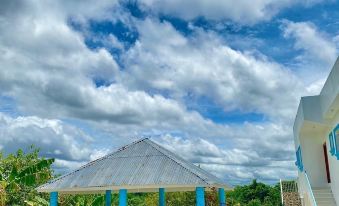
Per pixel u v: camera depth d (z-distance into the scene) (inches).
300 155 880.3
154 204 1461.6
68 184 605.3
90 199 1259.2
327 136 797.2
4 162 1046.4
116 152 659.4
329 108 630.5
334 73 561.9
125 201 576.4
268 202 2012.8
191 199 1379.2
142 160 620.7
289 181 1135.0
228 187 649.6
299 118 813.9
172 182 554.9
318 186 851.4
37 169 910.4
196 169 637.9
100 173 611.2
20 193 1020.5
